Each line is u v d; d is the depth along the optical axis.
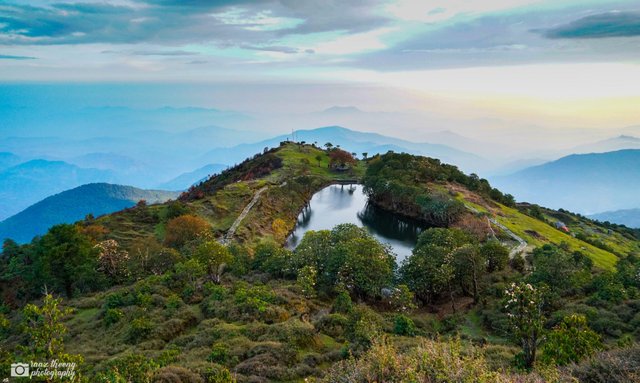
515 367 26.27
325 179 189.25
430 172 155.38
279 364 29.31
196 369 26.73
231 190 136.88
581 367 21.52
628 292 48.88
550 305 47.28
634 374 19.02
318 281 59.91
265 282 59.38
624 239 144.25
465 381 16.59
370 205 154.62
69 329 42.28
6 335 42.06
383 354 19.33
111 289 58.41
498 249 66.56
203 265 54.72
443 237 71.94
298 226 129.50
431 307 57.78
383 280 57.38
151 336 37.72
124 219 111.56
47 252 64.62
